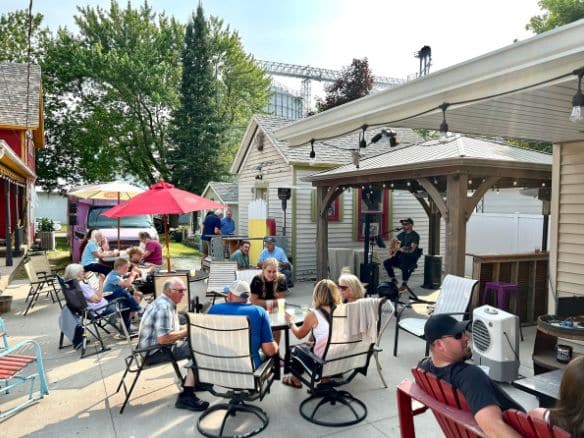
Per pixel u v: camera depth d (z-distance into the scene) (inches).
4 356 155.6
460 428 81.3
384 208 452.1
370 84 956.6
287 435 130.4
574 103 117.6
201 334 130.0
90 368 186.5
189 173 866.8
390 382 170.1
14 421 140.1
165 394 160.7
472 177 269.4
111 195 396.2
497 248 436.5
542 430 65.3
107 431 133.9
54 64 873.5
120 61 846.5
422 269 473.4
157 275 229.1
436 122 195.5
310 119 213.6
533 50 117.8
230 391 140.9
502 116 181.8
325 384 151.9
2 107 574.2
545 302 261.6
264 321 137.9
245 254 327.0
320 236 365.1
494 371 166.1
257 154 518.9
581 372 64.6
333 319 136.5
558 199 235.0
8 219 434.6
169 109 926.4
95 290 253.0
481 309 177.3
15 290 350.6
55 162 939.3
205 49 863.7
